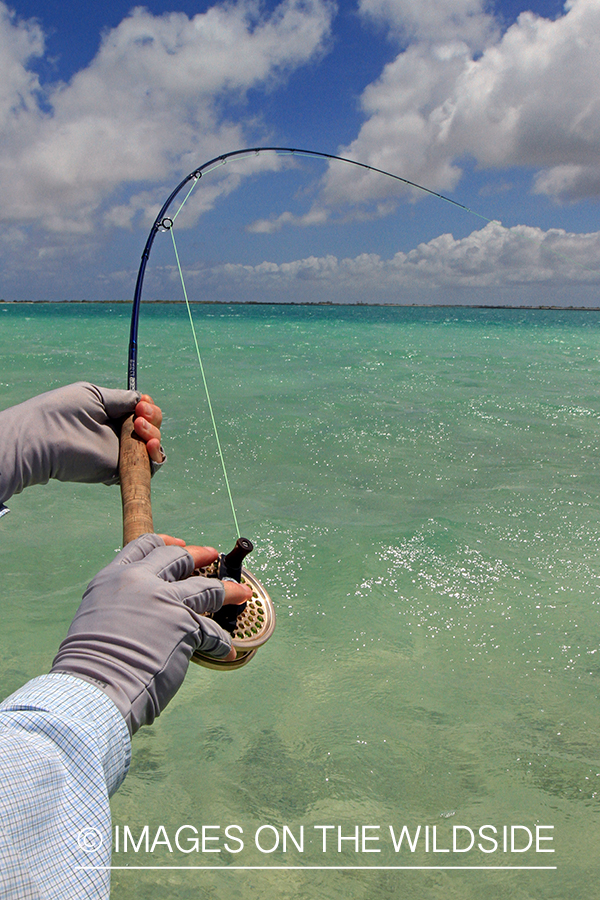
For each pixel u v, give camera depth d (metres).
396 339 18.36
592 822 1.80
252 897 1.55
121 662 0.51
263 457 5.23
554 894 1.57
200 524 3.84
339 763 2.00
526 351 14.66
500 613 2.87
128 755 0.48
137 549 0.64
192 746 2.07
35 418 0.81
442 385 8.72
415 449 5.51
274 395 7.64
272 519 3.91
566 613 2.87
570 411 7.03
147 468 0.89
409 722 2.19
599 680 2.42
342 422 6.30
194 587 0.60
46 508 4.03
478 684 2.40
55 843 0.41
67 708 0.46
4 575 3.11
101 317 35.69
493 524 3.87
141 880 1.58
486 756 2.04
